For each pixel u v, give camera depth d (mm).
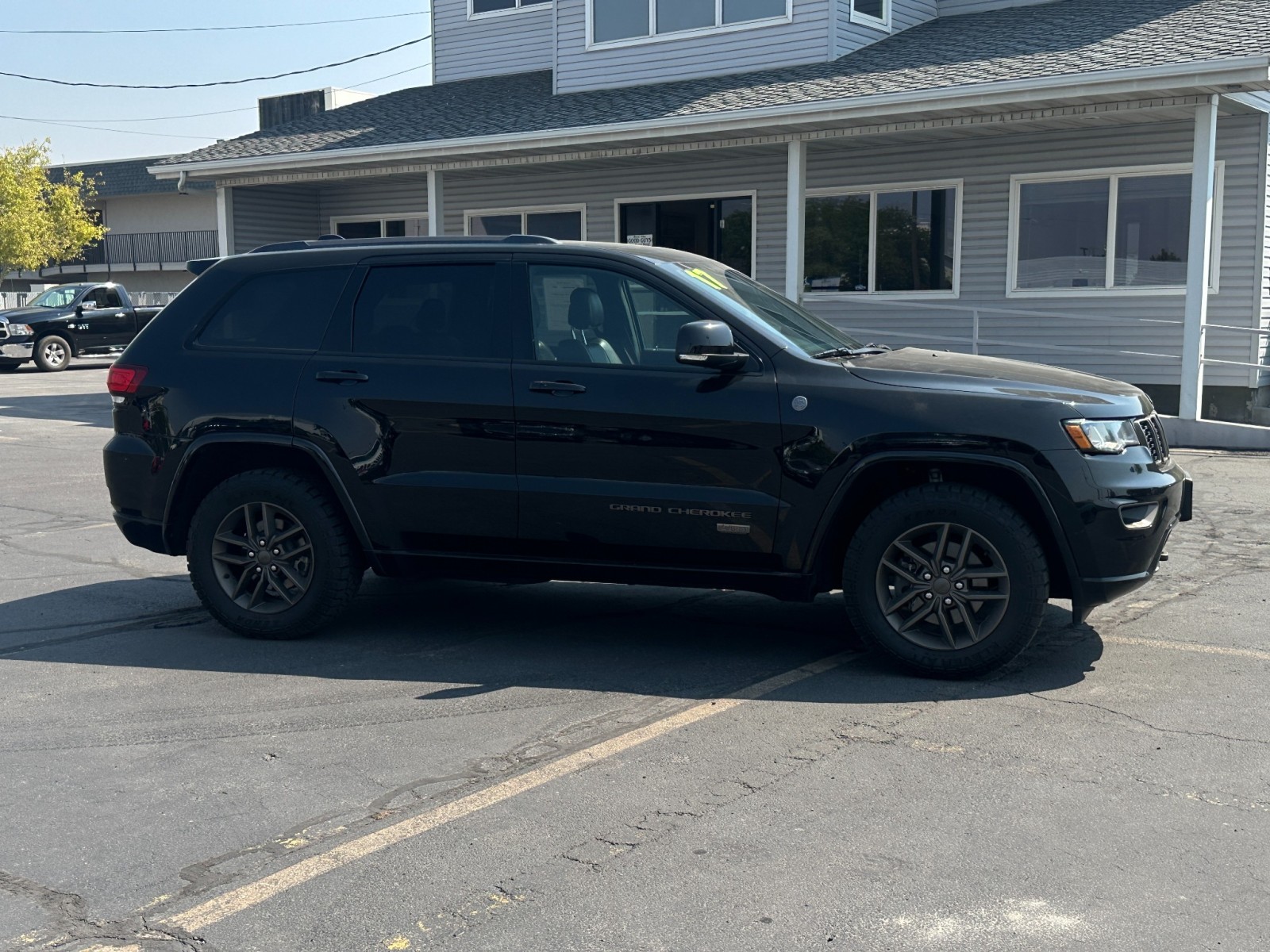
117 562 8133
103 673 5648
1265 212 14133
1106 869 3586
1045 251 15531
